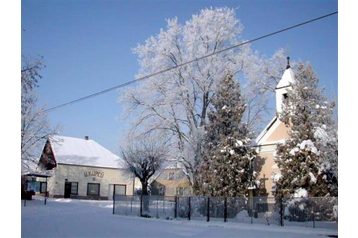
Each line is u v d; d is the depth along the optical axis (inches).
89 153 2309.3
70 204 1551.4
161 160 1251.2
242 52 1450.5
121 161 1421.0
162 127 1320.1
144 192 1230.9
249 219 909.2
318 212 806.5
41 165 2084.2
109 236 637.9
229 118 1115.3
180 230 766.5
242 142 1076.5
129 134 1315.2
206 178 1088.2
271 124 1147.3
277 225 835.4
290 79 1136.2
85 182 2149.4
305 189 880.3
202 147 1191.6
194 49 1384.1
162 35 1405.0
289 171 911.0
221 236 674.8
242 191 1039.0
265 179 1112.2
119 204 1187.3
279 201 863.1
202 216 1000.2
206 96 1369.3
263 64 1617.9
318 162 875.4
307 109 938.7
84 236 627.2
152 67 1380.4
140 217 1081.4
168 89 1349.7
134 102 1357.0
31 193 1635.1
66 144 2287.2
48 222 842.8
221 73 1358.3
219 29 1402.6
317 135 903.1
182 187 1515.7
